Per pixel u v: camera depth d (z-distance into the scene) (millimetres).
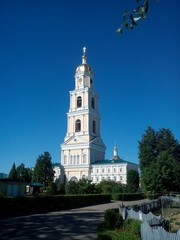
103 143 110500
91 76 113062
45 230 21359
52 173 100500
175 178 51438
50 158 101875
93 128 107750
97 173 101500
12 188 54531
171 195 48188
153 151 69750
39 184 74438
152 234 13633
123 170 99312
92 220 28094
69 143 105312
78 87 110250
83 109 105875
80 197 50438
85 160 101750
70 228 22469
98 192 69188
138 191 85875
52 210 40875
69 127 107438
